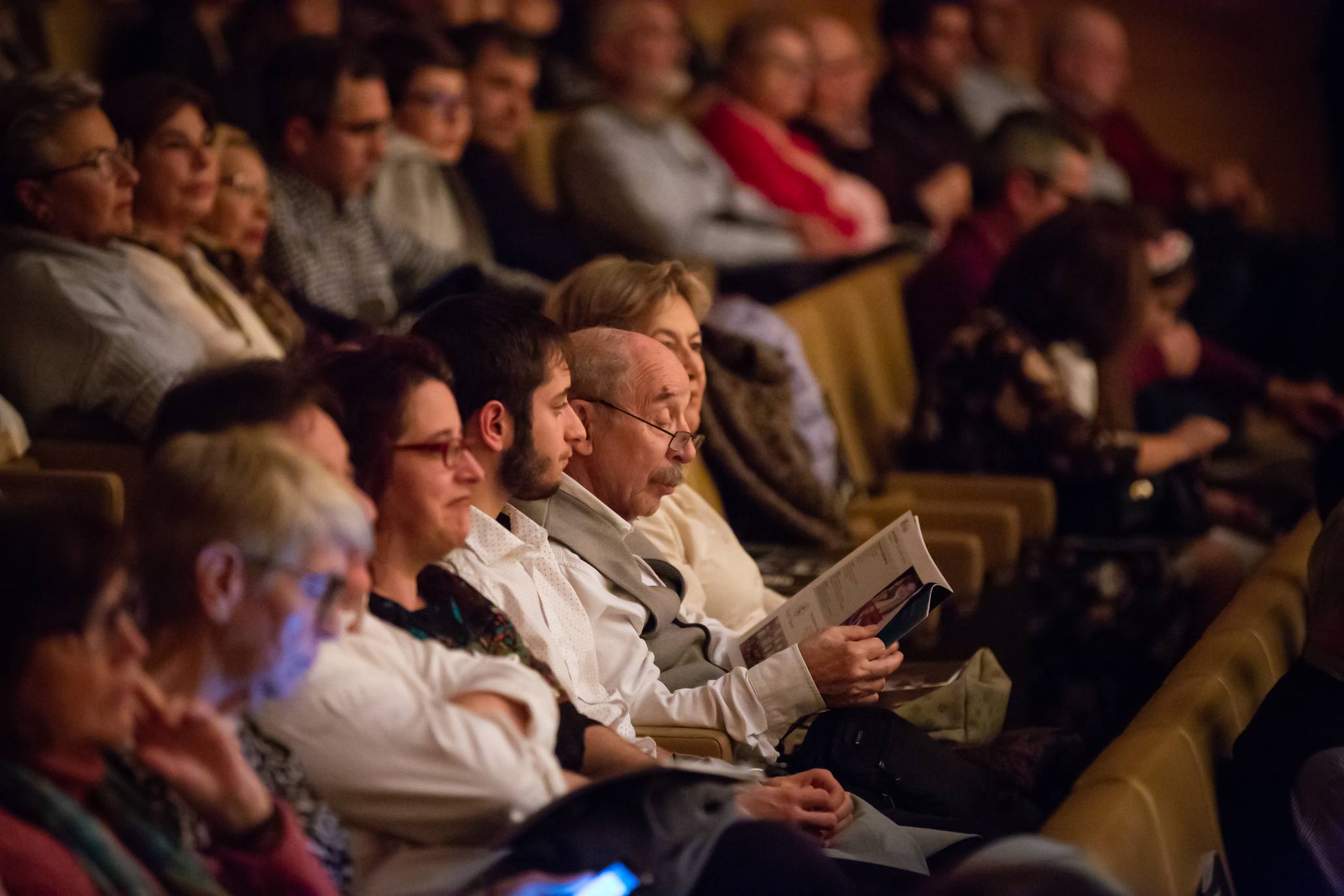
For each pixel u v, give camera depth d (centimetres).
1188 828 432
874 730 542
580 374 577
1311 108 2100
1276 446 1316
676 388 577
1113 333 911
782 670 538
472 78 1242
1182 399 1245
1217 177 1683
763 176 1505
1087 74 1864
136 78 746
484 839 380
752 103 1533
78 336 666
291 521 335
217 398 369
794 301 1016
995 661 627
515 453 497
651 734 528
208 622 336
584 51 1466
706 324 809
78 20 1069
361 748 372
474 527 492
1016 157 1170
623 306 656
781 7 1958
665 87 1431
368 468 419
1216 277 1478
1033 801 579
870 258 1270
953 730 602
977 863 359
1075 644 866
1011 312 924
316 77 928
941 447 927
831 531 805
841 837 470
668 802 390
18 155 670
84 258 680
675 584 597
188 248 780
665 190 1380
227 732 331
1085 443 891
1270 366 1476
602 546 557
